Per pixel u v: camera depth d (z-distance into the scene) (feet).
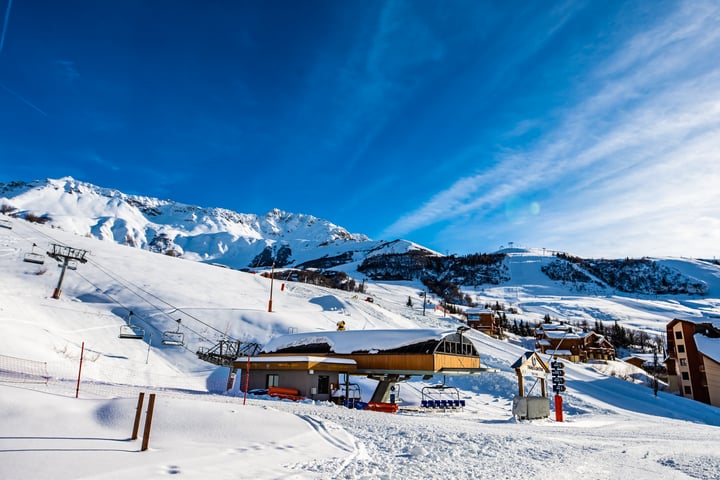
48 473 24.64
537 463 37.09
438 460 35.83
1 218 260.62
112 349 130.93
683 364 217.56
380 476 29.68
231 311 185.78
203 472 27.68
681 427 86.12
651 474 36.06
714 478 35.81
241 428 40.81
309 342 109.91
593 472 35.50
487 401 122.93
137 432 36.35
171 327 162.61
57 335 116.37
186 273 250.78
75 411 39.63
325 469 30.89
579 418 95.66
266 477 27.78
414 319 290.97
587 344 303.89
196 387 110.73
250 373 103.45
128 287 196.44
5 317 108.88
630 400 142.72
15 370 75.92
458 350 102.32
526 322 438.81
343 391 104.47
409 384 133.69
